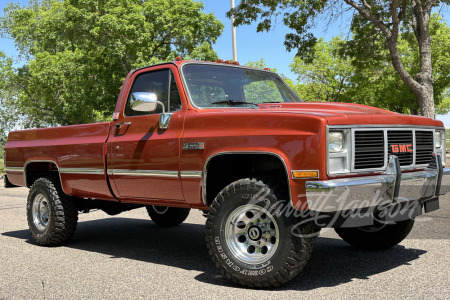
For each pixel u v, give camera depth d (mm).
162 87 4918
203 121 4336
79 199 6055
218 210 4078
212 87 4879
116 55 25078
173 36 26828
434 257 4832
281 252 3760
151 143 4711
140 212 9391
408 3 17984
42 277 4445
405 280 4039
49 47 29016
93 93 27156
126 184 5055
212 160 4238
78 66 26969
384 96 38750
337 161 3674
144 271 4648
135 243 6195
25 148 6418
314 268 4551
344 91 40594
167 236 6711
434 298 3535
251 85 5219
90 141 5457
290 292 3783
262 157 4168
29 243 6254
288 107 4629
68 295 3855
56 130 6062
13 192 13914
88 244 6160
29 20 32688
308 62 19125
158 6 26219
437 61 35625
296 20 18391
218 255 4055
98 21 25375
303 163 3617
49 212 5938
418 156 4395
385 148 3967
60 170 5844
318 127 3596
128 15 24766
